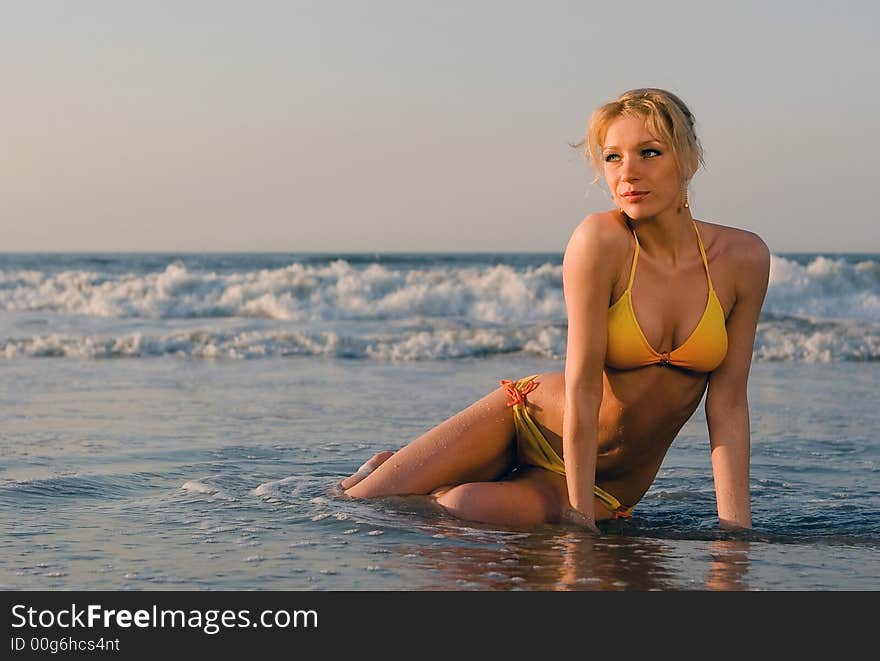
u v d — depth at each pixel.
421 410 8.99
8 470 5.89
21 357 14.50
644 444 4.43
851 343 15.13
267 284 21.64
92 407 9.08
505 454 4.80
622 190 4.05
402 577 3.73
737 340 4.29
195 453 6.55
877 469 6.31
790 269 21.25
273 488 5.28
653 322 4.14
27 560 3.92
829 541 4.34
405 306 20.75
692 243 4.18
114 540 4.21
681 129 4.00
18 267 35.84
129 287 22.25
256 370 12.92
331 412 8.82
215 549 4.07
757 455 6.82
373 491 4.84
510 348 15.38
